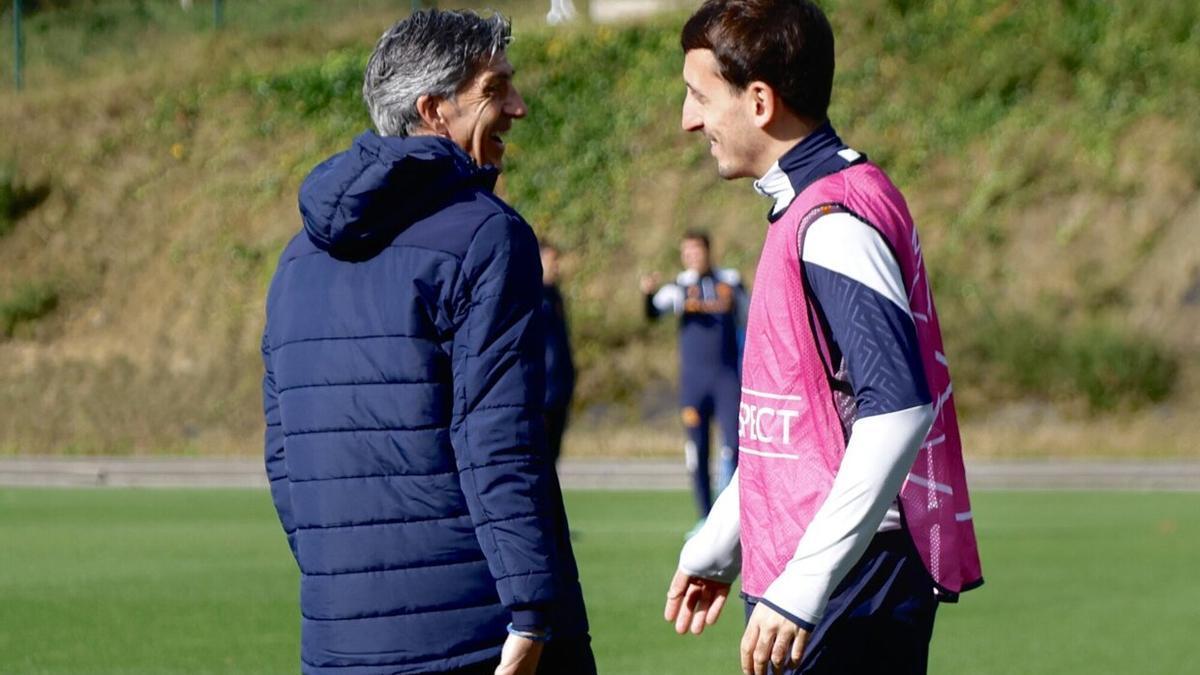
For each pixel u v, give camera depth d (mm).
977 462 74375
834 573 12156
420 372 12859
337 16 127562
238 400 97125
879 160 102125
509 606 12570
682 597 14828
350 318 13055
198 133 117500
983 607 35406
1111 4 104812
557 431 47156
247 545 47906
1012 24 105812
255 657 29750
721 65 13289
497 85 13805
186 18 132250
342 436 13008
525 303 12852
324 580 13070
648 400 92688
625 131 107312
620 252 102312
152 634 32250
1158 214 95500
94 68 128375
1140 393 85875
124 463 78625
